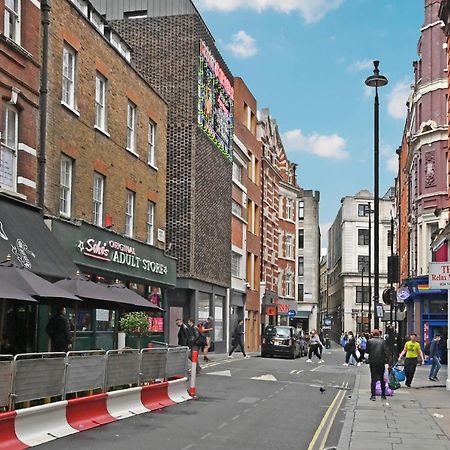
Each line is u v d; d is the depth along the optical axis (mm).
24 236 15891
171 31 33969
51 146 18688
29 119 17547
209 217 36250
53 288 12633
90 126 21344
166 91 33719
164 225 29047
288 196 64125
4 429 9328
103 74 22391
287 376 24578
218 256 38469
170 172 33375
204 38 34812
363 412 14922
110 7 35469
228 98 40812
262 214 53062
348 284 92562
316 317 85812
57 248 17234
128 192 25094
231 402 16250
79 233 19828
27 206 17172
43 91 18141
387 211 94000
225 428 12289
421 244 38156
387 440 11219
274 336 38656
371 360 17625
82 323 20625
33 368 10094
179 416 13578
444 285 19922
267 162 54156
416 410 15383
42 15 18328
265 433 11953
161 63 33875
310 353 34594
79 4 22844
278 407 15750
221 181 39094
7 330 16703
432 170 37500
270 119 58250
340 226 99625
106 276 22266
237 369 26406
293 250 65188
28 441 9828
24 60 17266
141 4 35219
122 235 23469
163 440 10758
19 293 11109
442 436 11695
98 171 21922
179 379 16375
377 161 22391
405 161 49906
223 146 39375
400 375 21938
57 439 10438
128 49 26594
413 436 11664
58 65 19141
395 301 34844
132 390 13602
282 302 61656
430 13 38344
